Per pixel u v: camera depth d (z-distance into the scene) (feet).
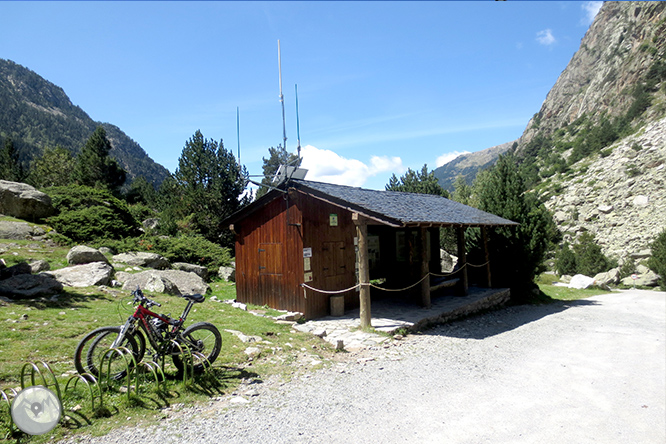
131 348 17.56
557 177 246.47
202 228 76.69
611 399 19.29
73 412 14.14
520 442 14.52
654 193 152.35
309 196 34.83
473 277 57.00
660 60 303.48
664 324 40.01
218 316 30.55
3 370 15.90
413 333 32.01
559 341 31.76
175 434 13.69
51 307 25.86
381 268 48.85
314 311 34.71
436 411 16.99
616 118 284.82
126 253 47.19
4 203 53.47
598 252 103.24
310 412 16.29
